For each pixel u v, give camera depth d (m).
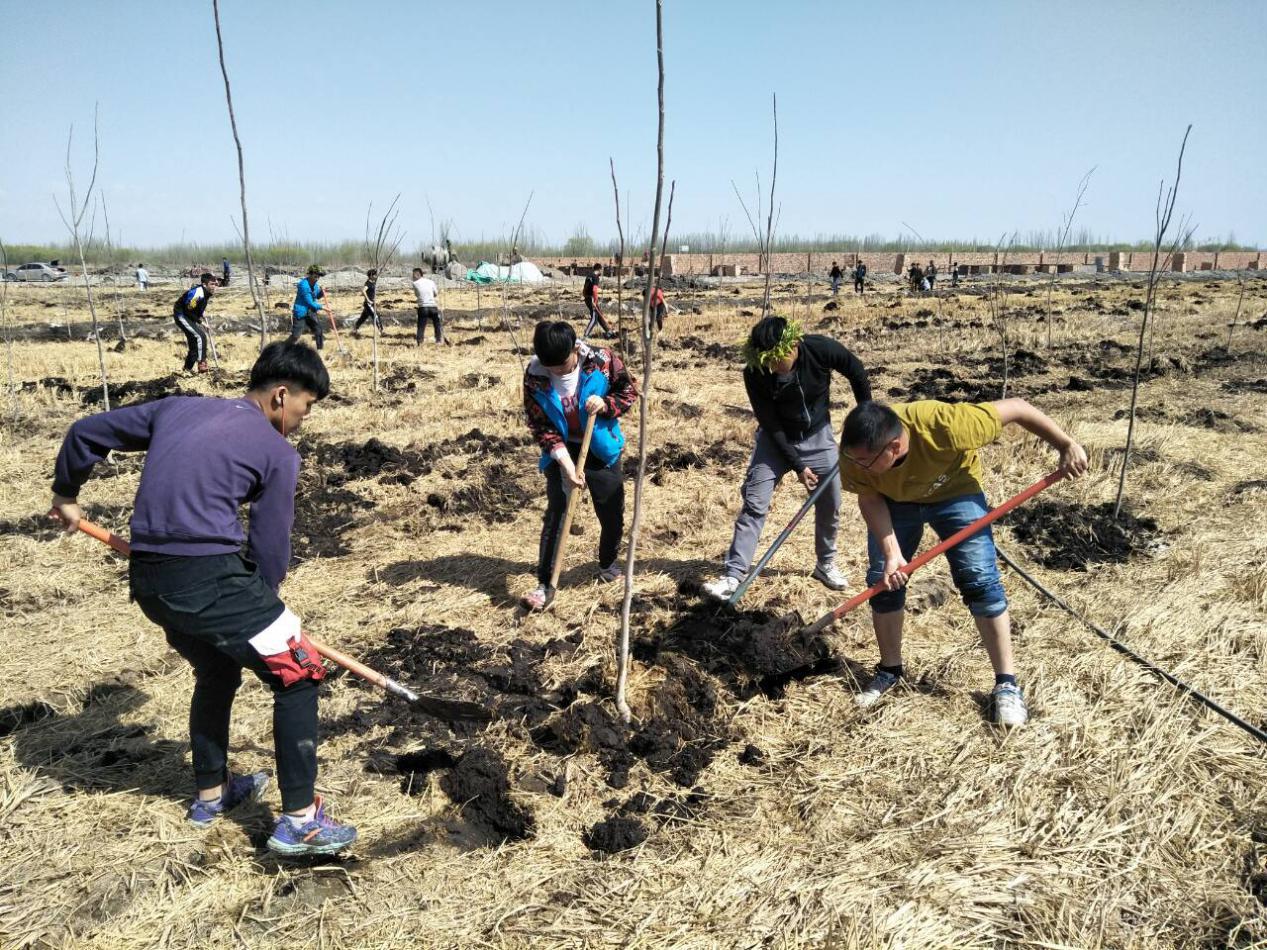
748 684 4.40
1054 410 10.03
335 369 13.81
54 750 3.89
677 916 2.99
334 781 3.70
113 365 13.87
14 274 40.00
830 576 5.38
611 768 3.82
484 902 3.07
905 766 3.75
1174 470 7.53
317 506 7.11
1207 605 5.05
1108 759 3.74
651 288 3.81
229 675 3.31
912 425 3.80
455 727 4.08
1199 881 3.14
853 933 2.88
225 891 3.11
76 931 2.93
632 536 3.96
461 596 5.46
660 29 3.41
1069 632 4.76
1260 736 3.80
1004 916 2.99
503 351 16.11
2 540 6.30
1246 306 21.86
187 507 2.96
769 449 5.07
